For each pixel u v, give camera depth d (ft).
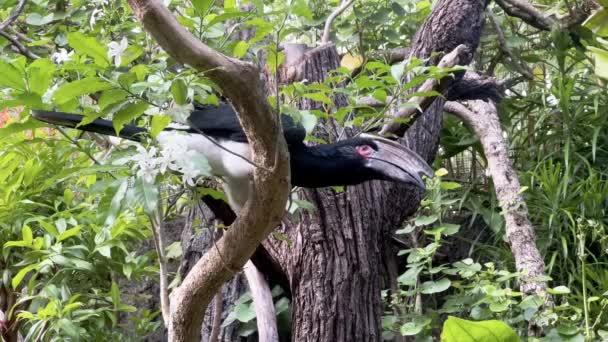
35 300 12.90
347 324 12.31
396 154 10.12
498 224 16.97
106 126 9.05
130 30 12.07
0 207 12.20
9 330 12.67
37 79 7.85
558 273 16.49
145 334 16.71
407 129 12.60
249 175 9.38
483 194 18.28
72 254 12.24
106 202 7.50
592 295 15.57
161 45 6.64
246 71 6.84
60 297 12.21
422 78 9.91
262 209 7.97
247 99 6.98
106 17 11.88
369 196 12.83
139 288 17.38
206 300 8.96
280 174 7.60
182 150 7.49
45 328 12.10
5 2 12.30
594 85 18.04
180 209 18.35
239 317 13.70
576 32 17.49
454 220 18.53
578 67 19.36
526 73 18.37
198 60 6.63
